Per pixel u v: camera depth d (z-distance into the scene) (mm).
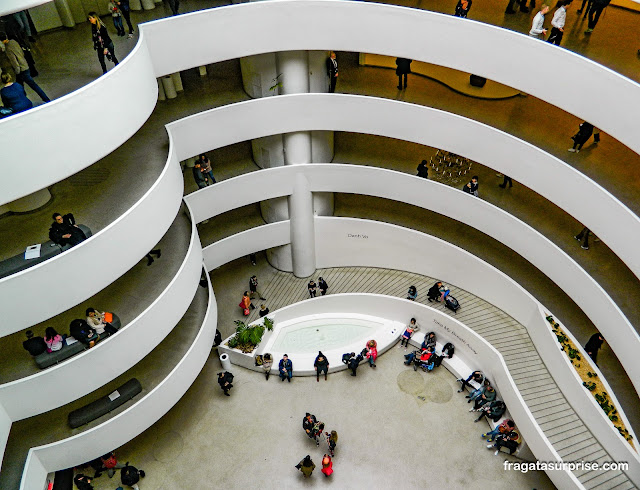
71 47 14508
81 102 10594
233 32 15727
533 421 15414
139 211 12336
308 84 18750
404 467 16750
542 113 18125
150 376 15156
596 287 14289
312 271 23172
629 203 14086
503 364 17203
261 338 19984
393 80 20047
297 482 16391
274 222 21531
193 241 15031
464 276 20219
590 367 15805
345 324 21641
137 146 15852
